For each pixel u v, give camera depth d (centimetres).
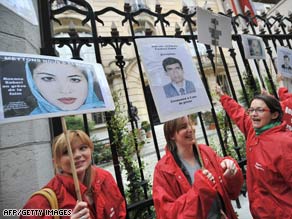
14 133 181
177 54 210
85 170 162
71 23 255
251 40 362
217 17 273
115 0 1270
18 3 165
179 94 193
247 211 307
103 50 1042
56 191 144
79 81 149
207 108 203
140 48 194
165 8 1354
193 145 193
